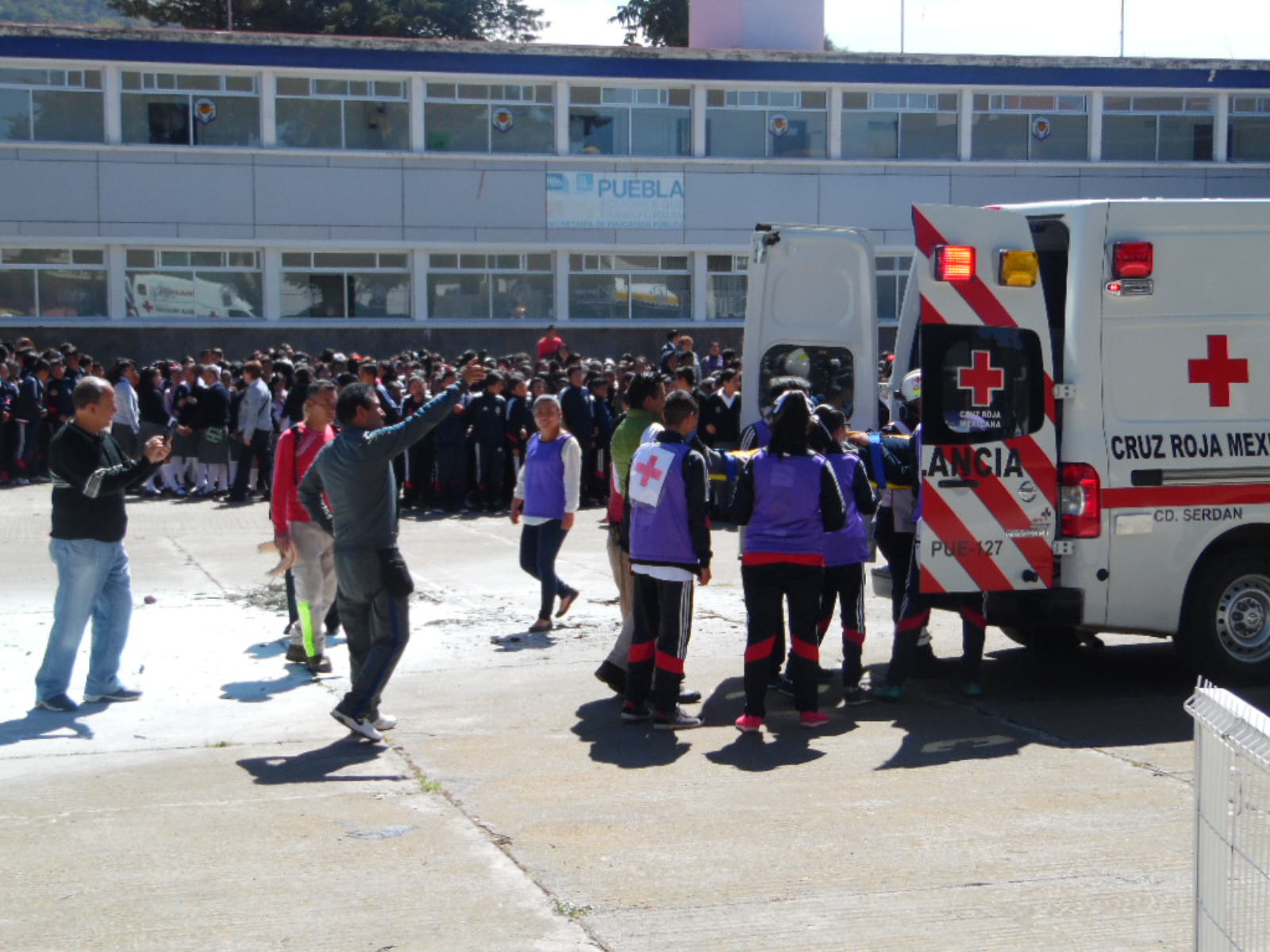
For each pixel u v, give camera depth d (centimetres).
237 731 723
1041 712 762
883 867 517
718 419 1644
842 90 2908
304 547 840
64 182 2584
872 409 1042
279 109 2683
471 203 2775
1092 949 444
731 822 572
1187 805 588
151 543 1422
